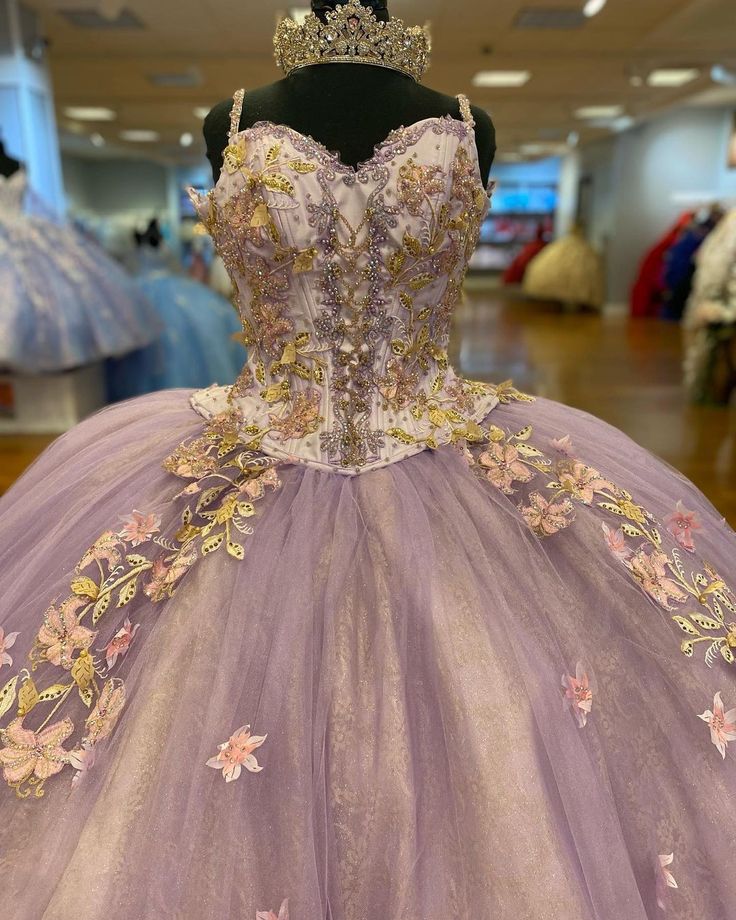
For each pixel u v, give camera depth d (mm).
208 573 870
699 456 3725
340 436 1003
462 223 997
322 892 679
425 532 903
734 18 4355
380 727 750
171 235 6453
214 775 721
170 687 787
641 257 10656
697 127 9844
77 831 728
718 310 4602
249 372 1104
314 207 937
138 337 4043
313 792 711
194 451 1028
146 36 4426
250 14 4039
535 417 1198
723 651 893
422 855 696
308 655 793
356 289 981
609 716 819
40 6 4035
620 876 708
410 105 1027
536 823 687
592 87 6195
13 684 860
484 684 765
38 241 3844
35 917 687
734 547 1137
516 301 12242
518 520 953
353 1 1002
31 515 1085
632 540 965
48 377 3938
